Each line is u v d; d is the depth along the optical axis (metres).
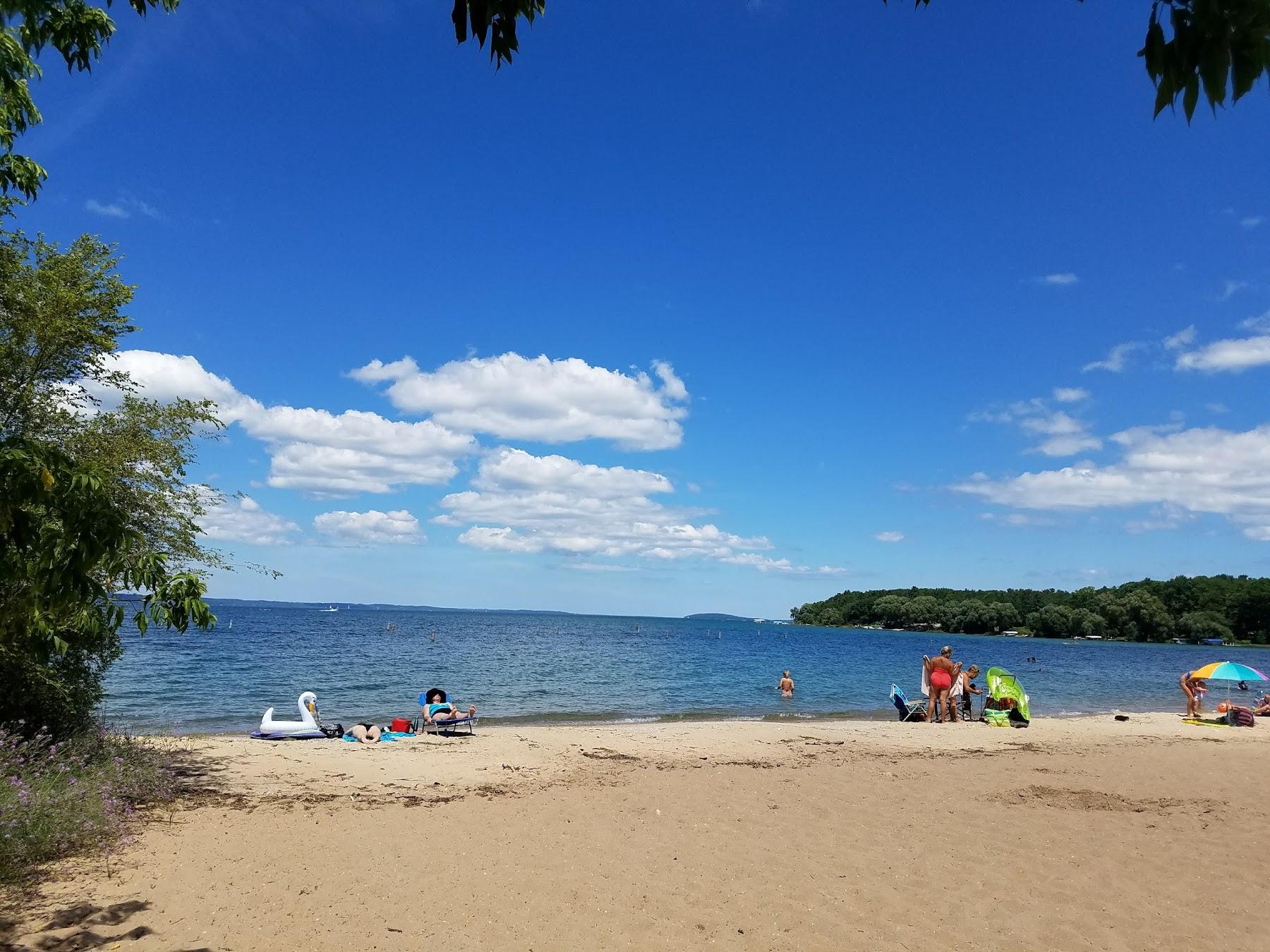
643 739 16.59
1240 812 10.54
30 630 4.96
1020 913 6.48
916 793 11.23
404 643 63.12
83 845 7.16
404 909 6.09
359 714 21.45
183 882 6.41
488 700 26.75
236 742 14.12
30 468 3.24
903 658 65.56
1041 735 18.81
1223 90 1.88
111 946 5.17
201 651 46.00
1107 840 8.84
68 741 9.20
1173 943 5.97
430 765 12.64
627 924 6.00
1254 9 1.78
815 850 8.12
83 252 9.75
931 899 6.75
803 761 14.11
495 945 5.52
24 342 9.08
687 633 137.12
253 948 5.26
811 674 42.97
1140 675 51.06
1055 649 97.94
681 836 8.54
